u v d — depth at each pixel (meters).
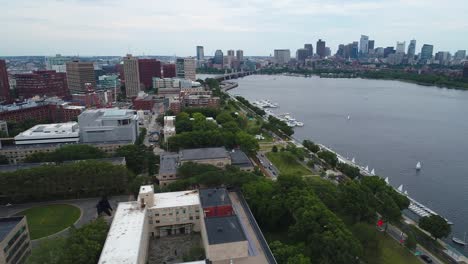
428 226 177.88
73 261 131.38
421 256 162.75
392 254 163.88
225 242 131.75
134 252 130.75
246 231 156.00
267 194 188.38
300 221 159.62
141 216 159.62
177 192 187.50
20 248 149.12
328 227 152.38
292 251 141.12
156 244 164.25
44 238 168.62
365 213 183.88
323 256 141.00
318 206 167.12
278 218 177.50
